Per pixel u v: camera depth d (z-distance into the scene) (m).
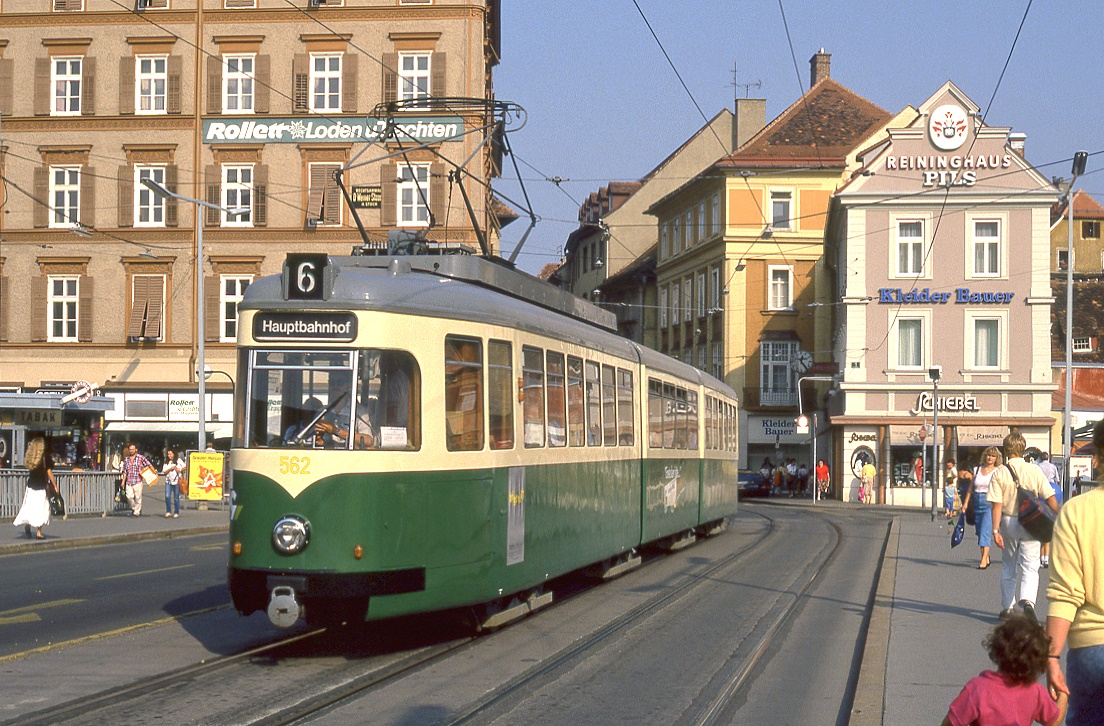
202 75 46.38
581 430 15.12
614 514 16.86
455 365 11.41
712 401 26.05
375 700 9.22
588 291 84.19
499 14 51.25
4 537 24.66
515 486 12.57
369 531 10.42
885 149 49.53
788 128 61.91
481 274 13.01
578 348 15.05
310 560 10.30
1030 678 5.07
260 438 10.60
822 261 60.03
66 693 9.40
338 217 45.72
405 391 10.81
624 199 80.75
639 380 18.56
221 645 11.73
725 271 60.34
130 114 46.53
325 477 10.38
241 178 46.38
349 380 10.57
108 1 46.78
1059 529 5.25
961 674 9.81
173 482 32.56
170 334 46.81
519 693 9.57
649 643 12.12
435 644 11.77
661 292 71.12
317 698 9.21
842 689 10.00
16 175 47.00
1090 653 5.12
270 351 10.71
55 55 46.84
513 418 12.59
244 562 10.45
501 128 19.94
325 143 45.78
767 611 14.55
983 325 49.06
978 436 48.66
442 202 44.78
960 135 49.00
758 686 10.12
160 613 14.03
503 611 12.71
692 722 8.65
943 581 17.09
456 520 11.27
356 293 10.69
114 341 46.81
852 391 49.53
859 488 49.28
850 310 49.41
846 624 13.64
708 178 62.00
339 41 45.78
